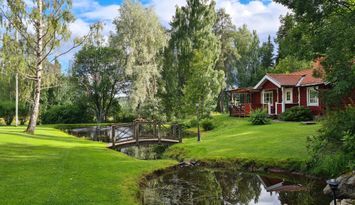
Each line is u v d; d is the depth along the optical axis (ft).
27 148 50.42
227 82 163.32
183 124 99.91
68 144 59.36
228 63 167.12
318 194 31.78
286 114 83.41
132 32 122.93
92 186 28.91
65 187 28.02
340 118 36.73
